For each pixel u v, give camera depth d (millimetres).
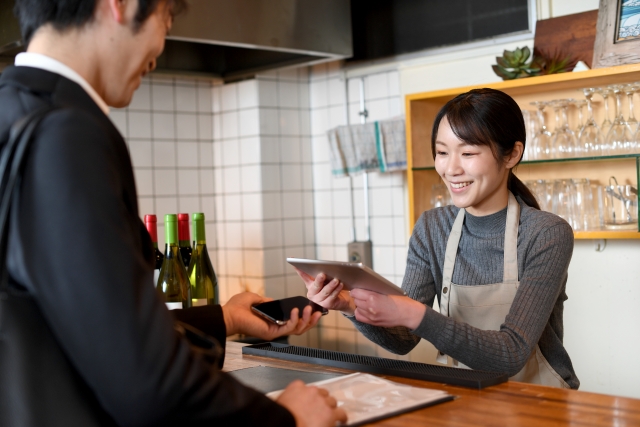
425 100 2547
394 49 3035
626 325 2305
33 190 684
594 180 2361
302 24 2541
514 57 2348
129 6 792
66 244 668
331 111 3314
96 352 674
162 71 2727
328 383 1082
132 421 699
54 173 679
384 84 3105
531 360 1458
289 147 3309
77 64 790
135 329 681
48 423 706
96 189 688
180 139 3273
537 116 2316
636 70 2053
